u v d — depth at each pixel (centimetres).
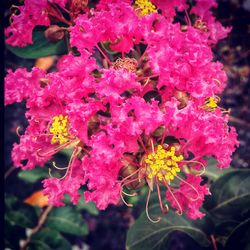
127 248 13
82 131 11
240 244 13
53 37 13
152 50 11
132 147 11
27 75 12
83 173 12
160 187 14
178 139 11
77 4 12
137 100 11
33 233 15
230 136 12
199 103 11
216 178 14
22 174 16
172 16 13
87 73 11
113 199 11
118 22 11
